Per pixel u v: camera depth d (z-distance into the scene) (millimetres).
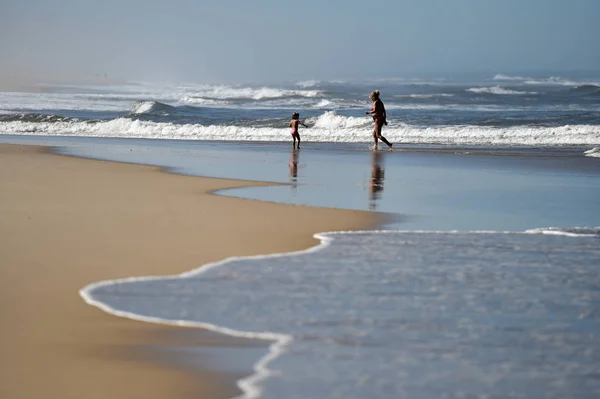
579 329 12914
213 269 16625
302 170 39125
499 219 24281
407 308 13938
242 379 10398
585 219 24469
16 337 11867
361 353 11547
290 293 14805
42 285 15016
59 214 23375
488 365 11156
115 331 12328
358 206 26516
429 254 18547
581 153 50250
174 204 26031
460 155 48875
